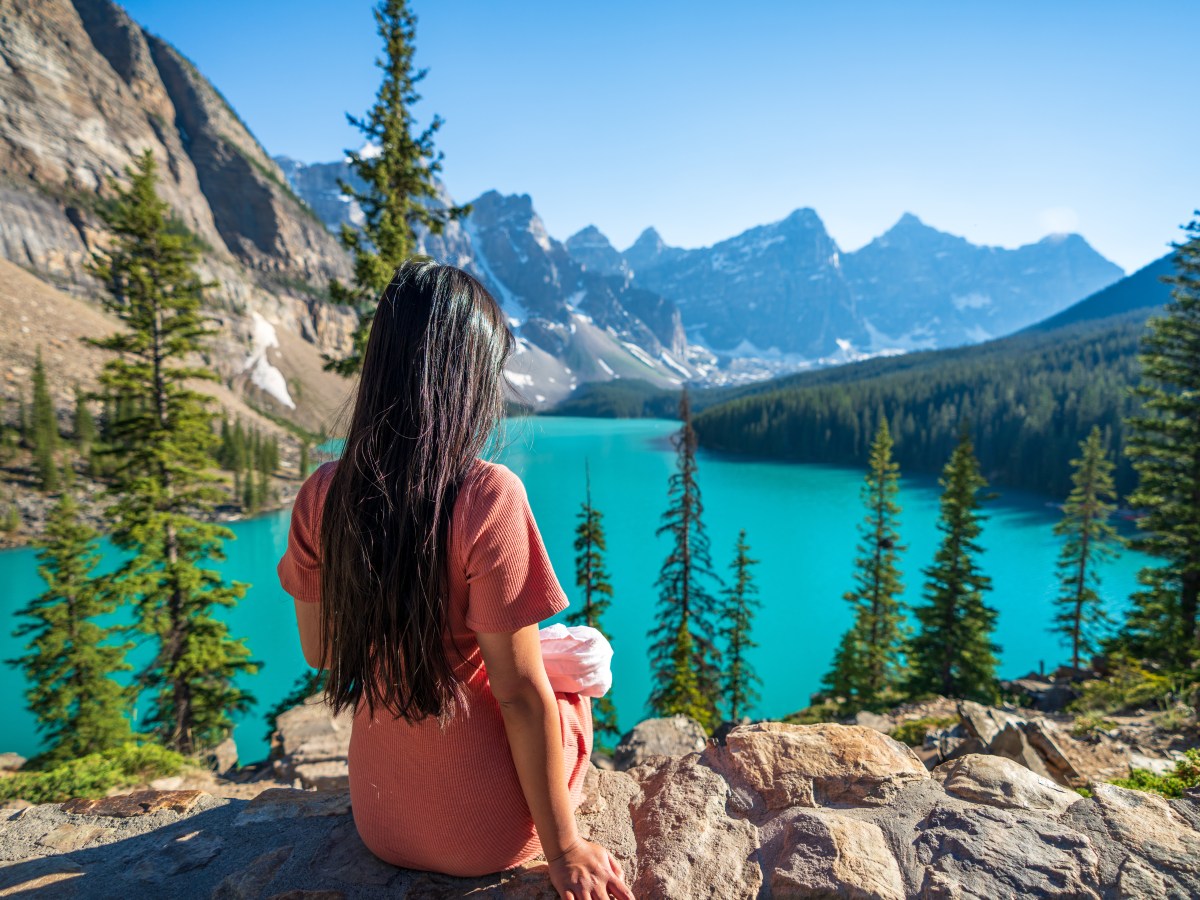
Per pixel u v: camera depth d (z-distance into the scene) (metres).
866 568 28.70
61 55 155.88
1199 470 20.62
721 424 147.25
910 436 115.75
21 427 73.62
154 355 15.77
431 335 1.23
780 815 1.92
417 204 15.65
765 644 44.72
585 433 197.62
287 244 196.25
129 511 15.14
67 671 18.41
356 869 1.76
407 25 14.83
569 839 1.35
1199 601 20.62
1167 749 6.23
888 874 1.62
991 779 1.97
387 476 1.19
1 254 113.50
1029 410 102.12
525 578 1.22
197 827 2.22
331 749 8.67
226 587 16.14
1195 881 1.52
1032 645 44.81
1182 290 20.86
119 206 15.30
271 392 143.50
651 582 56.53
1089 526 29.42
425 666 1.25
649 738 7.40
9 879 1.96
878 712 14.66
